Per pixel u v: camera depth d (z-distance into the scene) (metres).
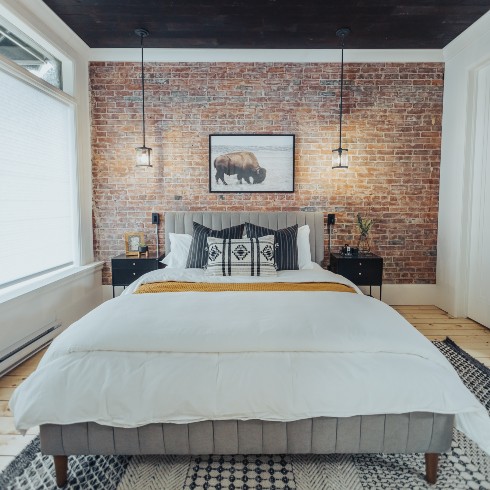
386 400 1.49
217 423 1.53
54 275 3.32
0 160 2.69
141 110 4.06
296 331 1.67
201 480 1.61
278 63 4.03
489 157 3.44
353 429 1.53
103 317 1.89
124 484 1.59
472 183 3.68
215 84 4.04
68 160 3.71
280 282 2.94
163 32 3.51
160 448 1.55
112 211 4.16
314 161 4.12
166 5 3.03
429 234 4.20
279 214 4.02
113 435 1.53
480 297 3.60
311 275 3.09
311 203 4.16
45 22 3.17
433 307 4.18
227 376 1.52
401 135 4.11
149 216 4.17
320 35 3.57
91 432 1.52
